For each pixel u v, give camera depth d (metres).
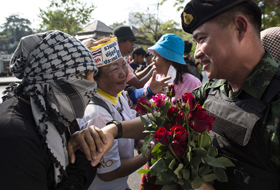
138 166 1.27
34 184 0.63
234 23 0.80
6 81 11.62
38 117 0.72
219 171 0.83
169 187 0.86
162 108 0.89
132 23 19.48
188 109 0.80
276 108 0.76
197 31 0.86
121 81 1.32
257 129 0.79
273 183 0.77
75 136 0.90
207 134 0.85
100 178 1.19
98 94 1.31
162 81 1.76
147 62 6.63
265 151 0.78
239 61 0.83
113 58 1.28
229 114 0.89
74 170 0.85
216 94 1.03
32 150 0.65
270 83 0.80
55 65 0.72
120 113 1.41
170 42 2.02
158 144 0.88
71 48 0.75
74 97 0.77
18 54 0.75
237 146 0.86
